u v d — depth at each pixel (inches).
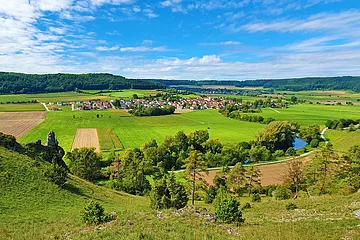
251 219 1103.0
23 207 1170.6
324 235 785.6
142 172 2861.7
